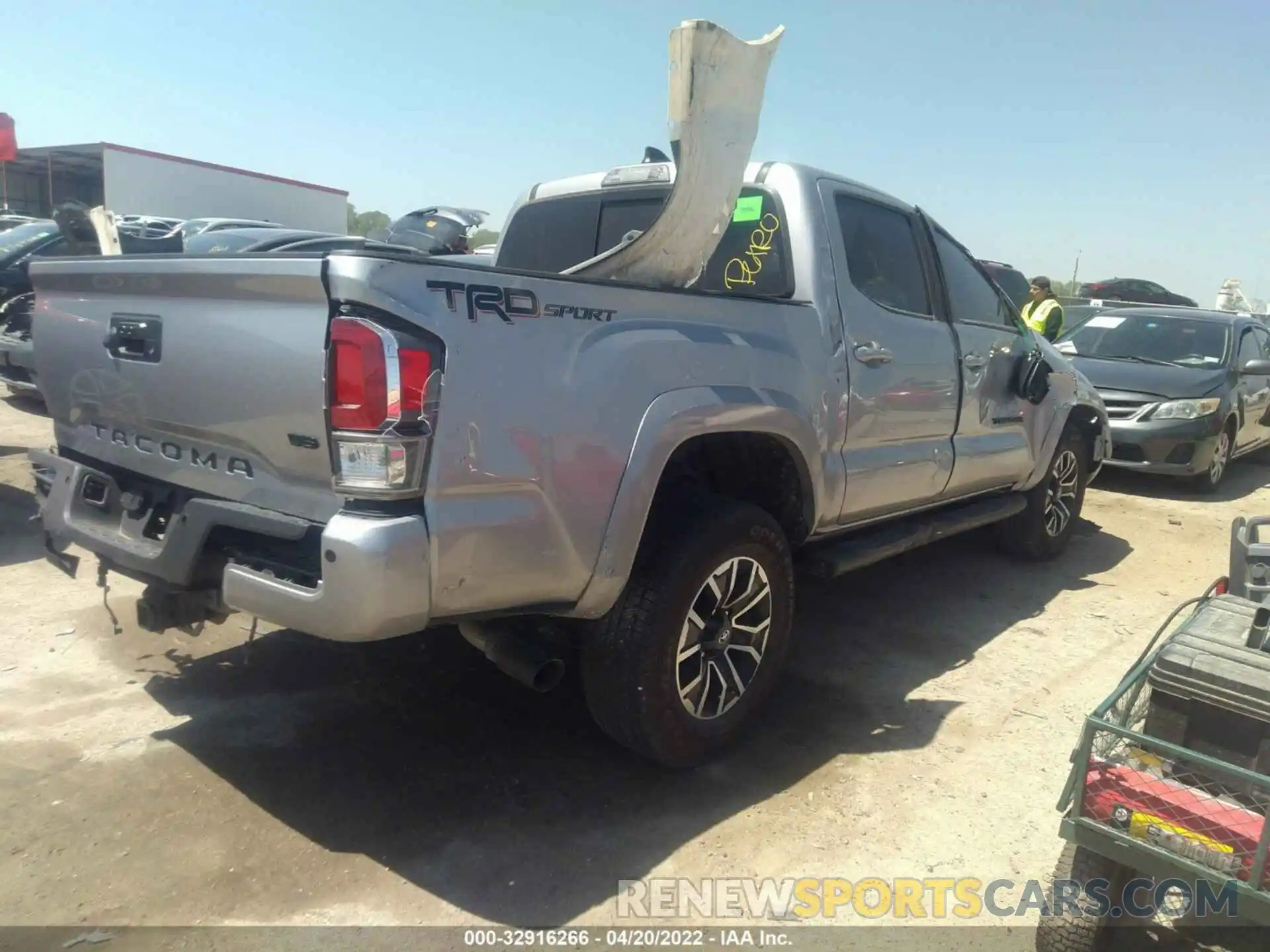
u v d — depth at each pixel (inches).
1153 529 285.4
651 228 119.7
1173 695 97.8
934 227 185.9
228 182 939.3
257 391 104.9
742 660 137.6
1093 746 92.8
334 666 160.7
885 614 199.3
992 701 159.6
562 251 187.6
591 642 122.6
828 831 121.5
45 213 1163.9
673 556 121.6
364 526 95.0
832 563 155.6
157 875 107.8
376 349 94.4
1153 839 88.0
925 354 170.7
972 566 236.1
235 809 120.4
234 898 104.9
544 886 109.0
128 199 864.3
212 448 114.0
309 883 107.7
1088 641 188.5
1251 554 131.5
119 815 118.2
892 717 152.6
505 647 115.2
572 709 150.3
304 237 391.2
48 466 140.3
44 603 180.2
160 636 168.6
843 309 151.9
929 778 134.6
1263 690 91.9
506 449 102.7
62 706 143.6
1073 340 384.8
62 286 133.1
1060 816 127.1
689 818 123.0
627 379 113.6
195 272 108.6
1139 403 328.8
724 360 126.3
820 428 145.5
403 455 95.7
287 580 102.2
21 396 347.6
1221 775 89.7
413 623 99.4
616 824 120.9
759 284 154.1
